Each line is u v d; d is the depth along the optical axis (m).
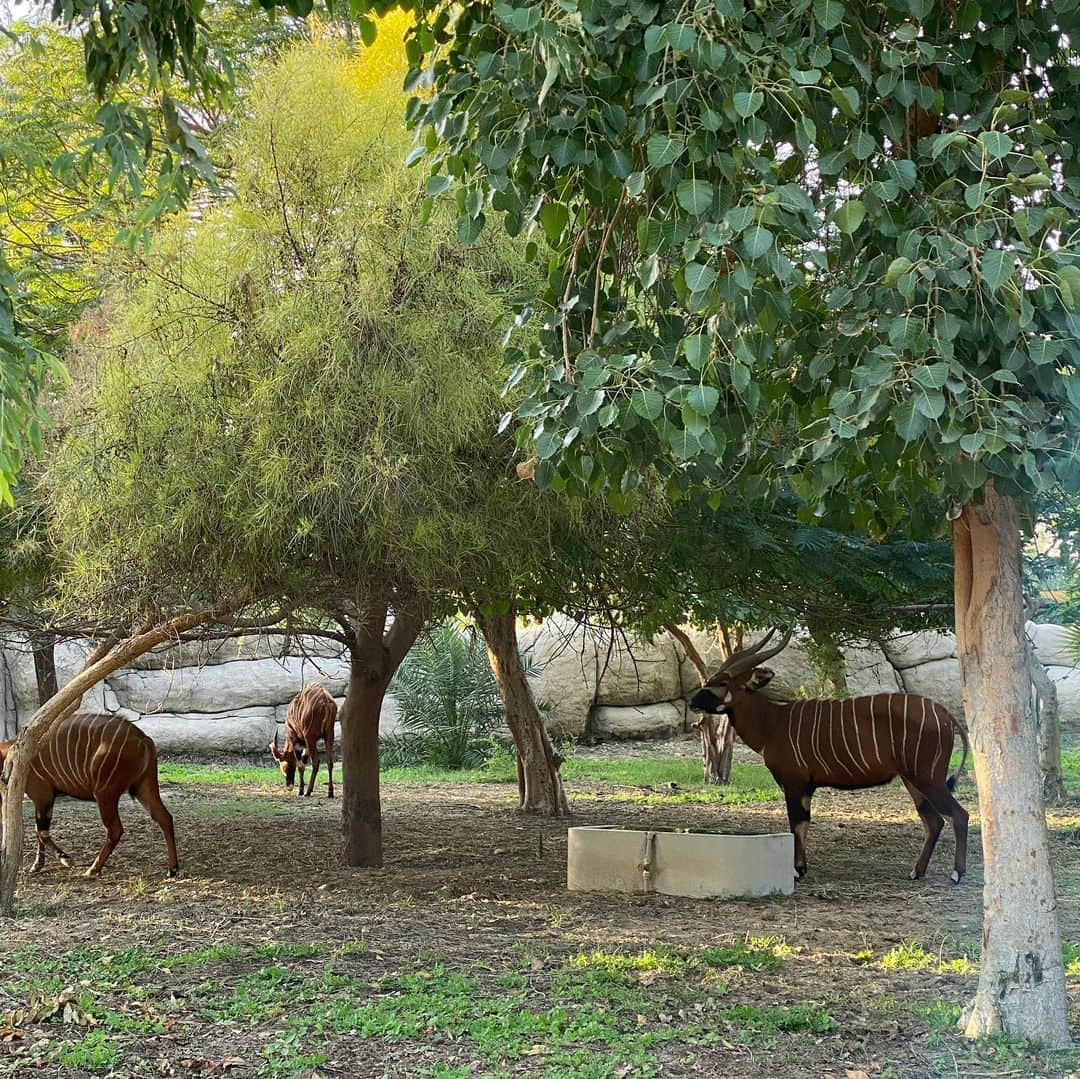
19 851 8.21
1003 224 3.85
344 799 10.71
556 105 4.09
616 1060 4.96
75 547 7.67
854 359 4.27
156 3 4.49
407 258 6.90
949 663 22.94
